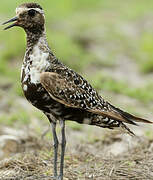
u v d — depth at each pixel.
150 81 20.89
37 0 33.19
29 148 13.66
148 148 13.38
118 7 34.84
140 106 17.97
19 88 18.52
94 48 26.00
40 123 15.97
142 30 29.33
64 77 10.40
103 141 14.16
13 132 14.59
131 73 22.39
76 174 11.57
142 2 36.22
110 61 23.61
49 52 10.50
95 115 10.73
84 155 12.98
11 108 17.16
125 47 26.20
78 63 22.83
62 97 10.32
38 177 11.17
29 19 10.37
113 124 10.85
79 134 15.09
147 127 15.58
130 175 11.42
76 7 34.31
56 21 30.23
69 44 24.77
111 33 28.23
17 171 11.73
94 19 31.22
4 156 13.16
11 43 23.59
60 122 10.66
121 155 13.10
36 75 10.23
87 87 10.70
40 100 10.35
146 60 23.72
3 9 29.75
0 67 20.83
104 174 11.51
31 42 10.41
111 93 19.05
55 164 10.95
